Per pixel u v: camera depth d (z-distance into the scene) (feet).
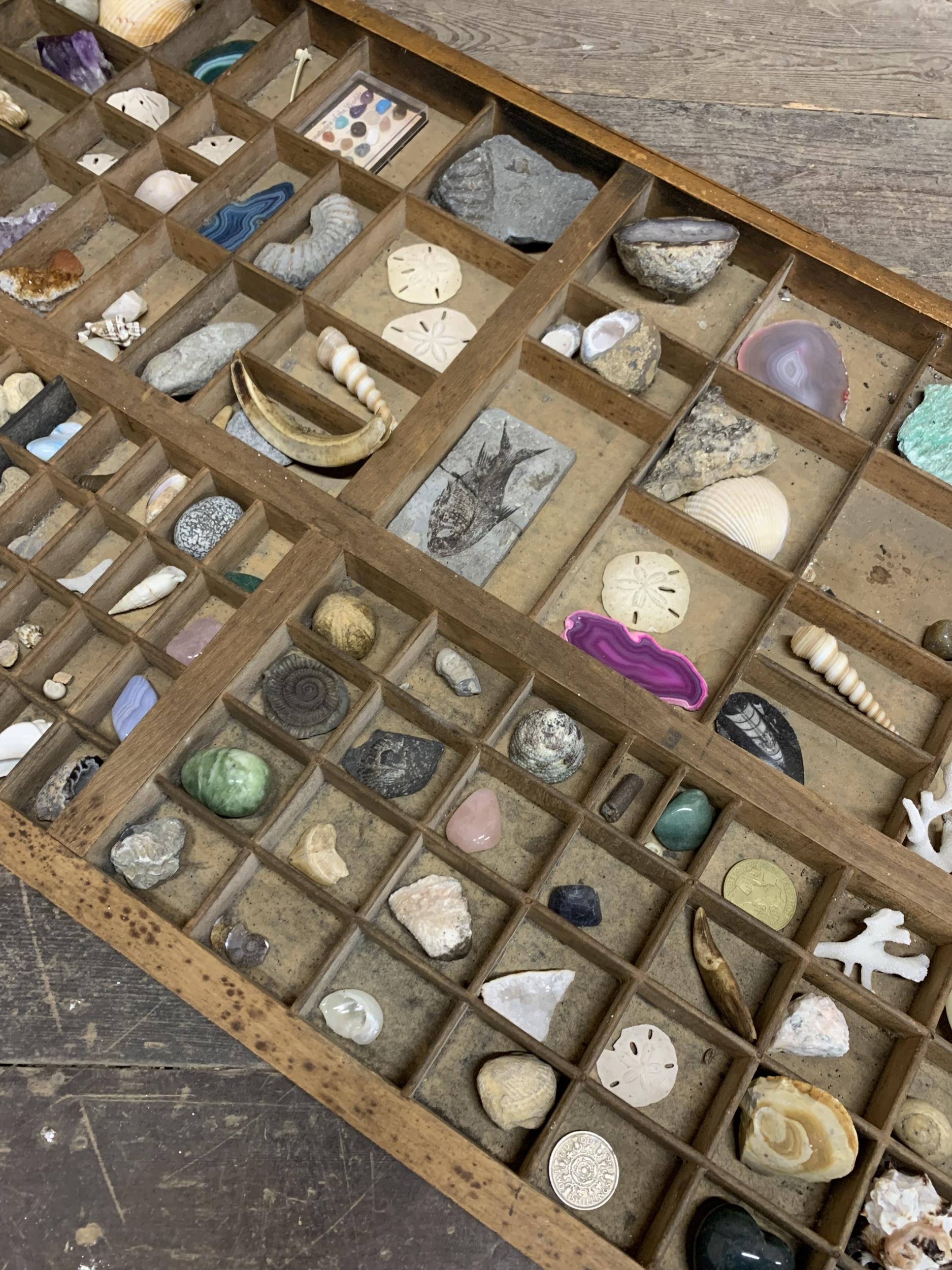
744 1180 1.21
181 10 1.89
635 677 1.41
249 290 1.64
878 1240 1.14
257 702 1.38
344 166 1.69
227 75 1.78
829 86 2.06
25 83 1.83
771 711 1.41
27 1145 1.22
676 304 1.73
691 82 2.05
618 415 1.59
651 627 1.48
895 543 1.58
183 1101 1.25
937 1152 1.21
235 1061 1.27
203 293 1.58
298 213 1.68
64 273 1.60
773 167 1.97
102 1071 1.26
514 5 2.11
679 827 1.31
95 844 1.20
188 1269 1.18
